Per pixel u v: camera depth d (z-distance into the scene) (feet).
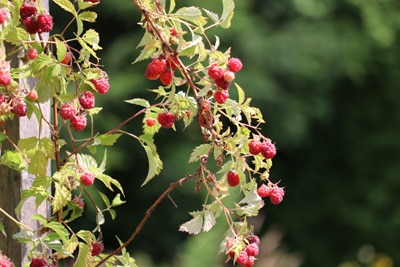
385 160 40.29
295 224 39.04
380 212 39.73
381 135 40.19
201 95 7.77
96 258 8.50
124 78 31.35
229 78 7.67
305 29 36.19
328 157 40.09
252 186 8.01
